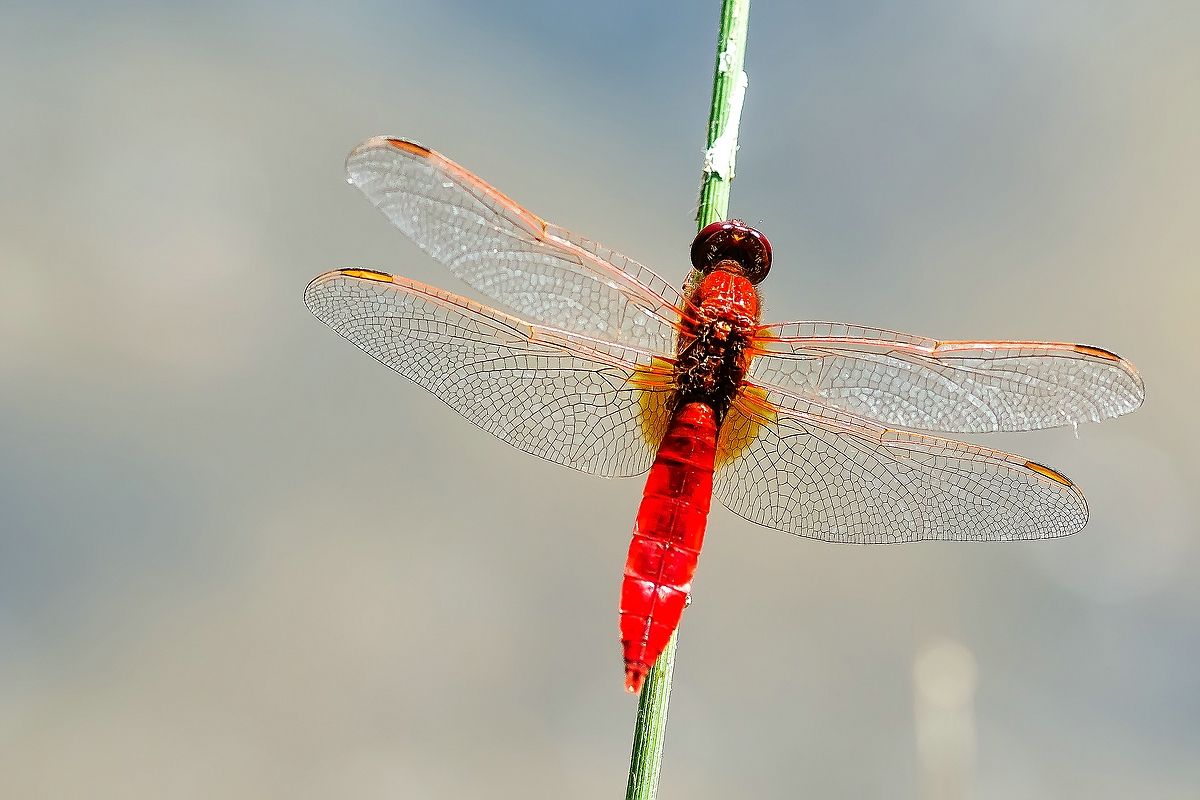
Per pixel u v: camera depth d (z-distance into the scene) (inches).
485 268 22.8
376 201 22.6
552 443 22.8
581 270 22.8
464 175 22.7
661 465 22.8
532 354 22.8
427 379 22.8
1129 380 22.7
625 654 22.5
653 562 22.6
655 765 22.4
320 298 22.8
